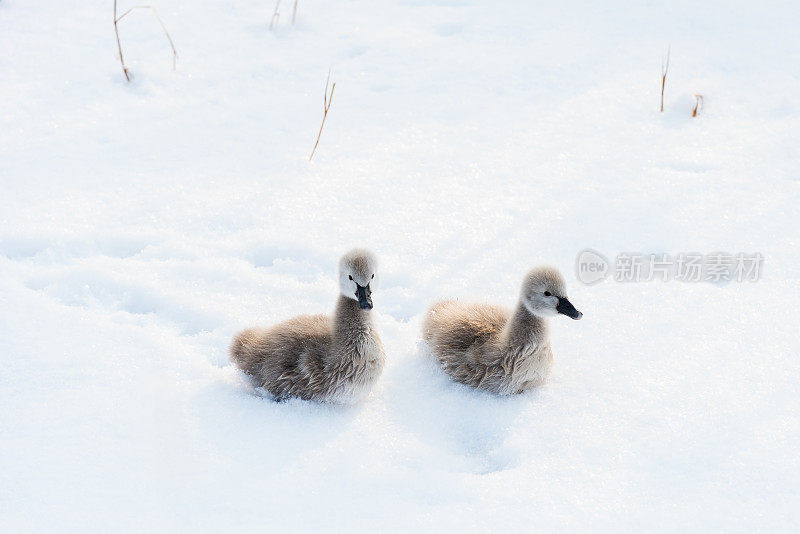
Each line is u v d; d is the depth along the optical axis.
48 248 8.04
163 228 8.45
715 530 4.67
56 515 4.77
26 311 6.92
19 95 10.97
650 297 7.27
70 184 9.16
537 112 10.68
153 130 10.40
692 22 12.86
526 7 13.83
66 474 5.11
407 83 11.52
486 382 6.34
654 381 6.18
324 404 6.18
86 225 8.41
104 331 6.77
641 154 9.65
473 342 6.48
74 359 6.34
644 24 12.89
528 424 5.85
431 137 10.22
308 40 12.77
